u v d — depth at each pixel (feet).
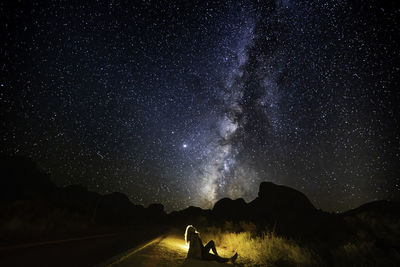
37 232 30.25
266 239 32.83
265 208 84.07
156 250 24.20
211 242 21.95
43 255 16.83
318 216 61.41
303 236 44.32
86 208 78.84
